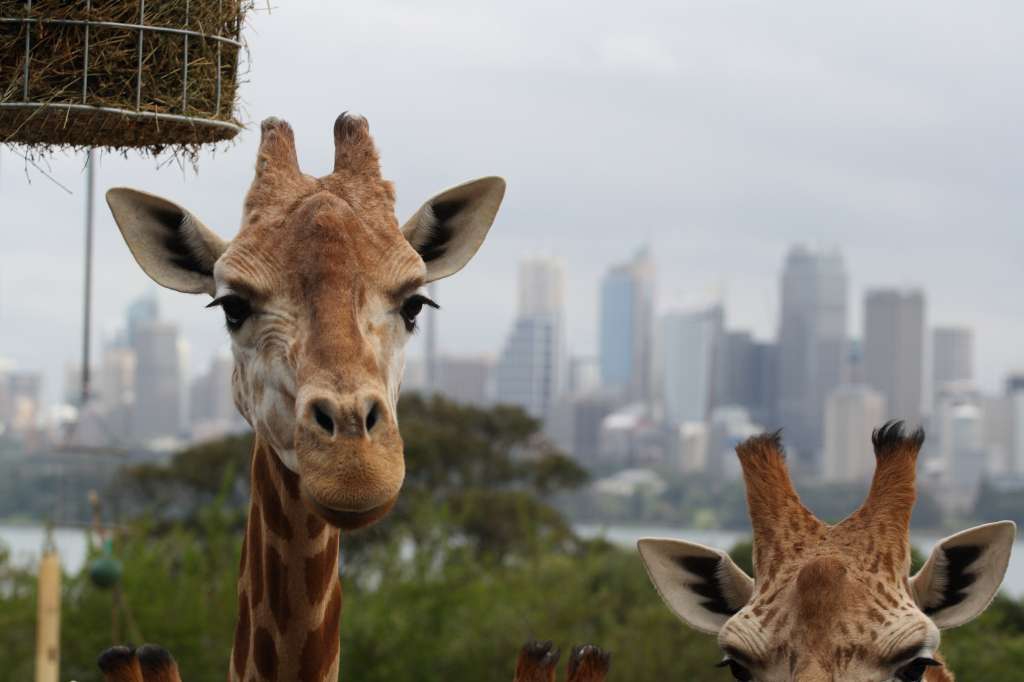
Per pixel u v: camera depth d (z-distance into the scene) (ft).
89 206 55.21
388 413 14.74
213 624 76.59
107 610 74.59
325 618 17.56
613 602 85.20
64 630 73.92
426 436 156.56
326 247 15.64
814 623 17.38
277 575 17.35
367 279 15.65
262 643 17.54
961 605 18.94
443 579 86.74
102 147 20.17
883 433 19.03
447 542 91.45
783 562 18.35
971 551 18.89
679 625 77.97
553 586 87.71
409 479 153.38
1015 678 71.31
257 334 15.65
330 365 14.87
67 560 75.82
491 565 101.86
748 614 18.16
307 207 15.98
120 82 19.15
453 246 17.85
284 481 17.04
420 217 17.65
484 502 140.87
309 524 17.22
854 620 17.39
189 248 17.13
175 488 146.51
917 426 19.10
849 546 18.30
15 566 79.51
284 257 15.70
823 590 17.48
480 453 159.94
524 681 17.79
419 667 81.10
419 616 82.84
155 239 17.04
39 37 18.76
